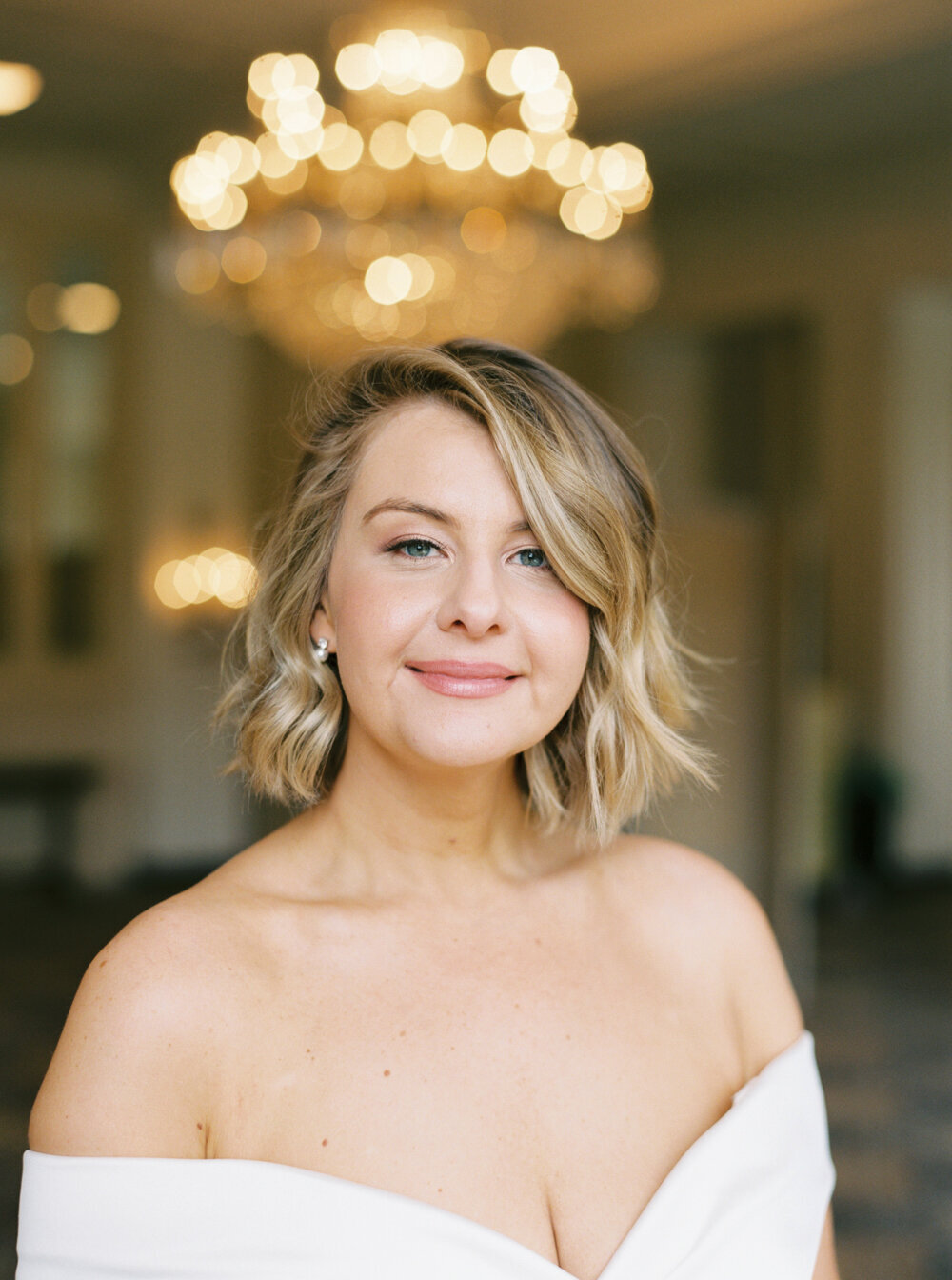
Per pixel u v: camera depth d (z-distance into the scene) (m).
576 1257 1.03
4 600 6.92
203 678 7.75
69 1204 0.93
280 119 4.24
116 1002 0.98
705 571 3.74
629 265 4.77
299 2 4.88
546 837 1.28
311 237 4.34
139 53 5.38
